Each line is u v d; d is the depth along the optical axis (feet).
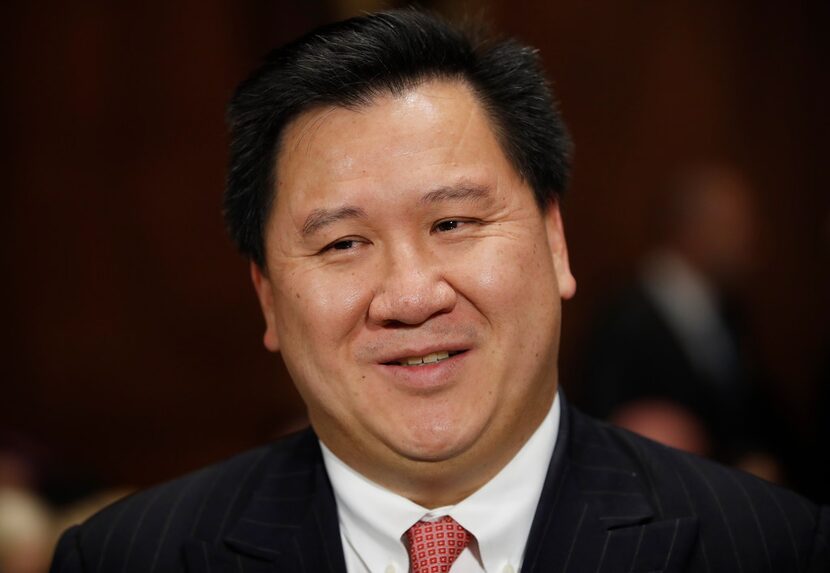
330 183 12.93
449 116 13.04
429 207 12.82
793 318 43.06
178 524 14.92
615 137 41.98
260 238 13.99
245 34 40.70
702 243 33.40
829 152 42.60
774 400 31.86
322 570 13.82
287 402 39.70
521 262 13.12
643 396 30.63
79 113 40.68
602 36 41.78
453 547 13.48
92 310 40.93
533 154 13.65
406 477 13.33
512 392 13.14
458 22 14.14
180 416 41.11
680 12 42.04
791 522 14.03
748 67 42.39
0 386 40.45
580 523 13.65
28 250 40.68
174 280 41.16
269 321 14.60
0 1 40.09
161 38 40.75
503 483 13.58
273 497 14.74
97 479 27.43
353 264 13.10
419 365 13.00
